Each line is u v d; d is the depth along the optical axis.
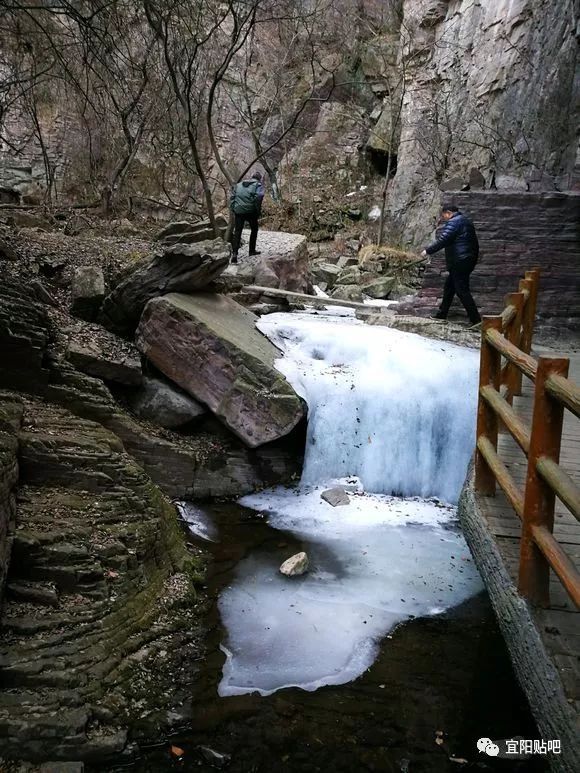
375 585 5.28
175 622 4.44
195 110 16.16
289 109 22.59
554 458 3.31
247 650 4.34
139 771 3.35
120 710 3.59
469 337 9.04
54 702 3.40
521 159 14.97
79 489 4.91
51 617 3.80
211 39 16.67
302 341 8.55
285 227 20.67
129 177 16.61
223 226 13.27
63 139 17.88
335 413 7.35
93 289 7.36
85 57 9.06
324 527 6.32
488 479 4.90
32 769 3.18
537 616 3.37
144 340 7.06
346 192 22.11
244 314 8.59
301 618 4.76
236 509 6.58
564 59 13.57
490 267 10.58
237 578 5.27
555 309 10.57
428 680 4.15
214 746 3.52
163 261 7.38
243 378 6.92
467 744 3.62
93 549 4.33
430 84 20.33
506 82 16.30
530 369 3.54
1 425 4.77
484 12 17.88
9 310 6.05
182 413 6.93
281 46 20.11
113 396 6.91
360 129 22.64
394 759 3.50
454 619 4.86
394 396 7.44
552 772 2.89
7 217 10.11
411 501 7.14
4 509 4.04
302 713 3.80
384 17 23.03
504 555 3.99
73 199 17.36
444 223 10.21
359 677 4.15
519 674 3.40
